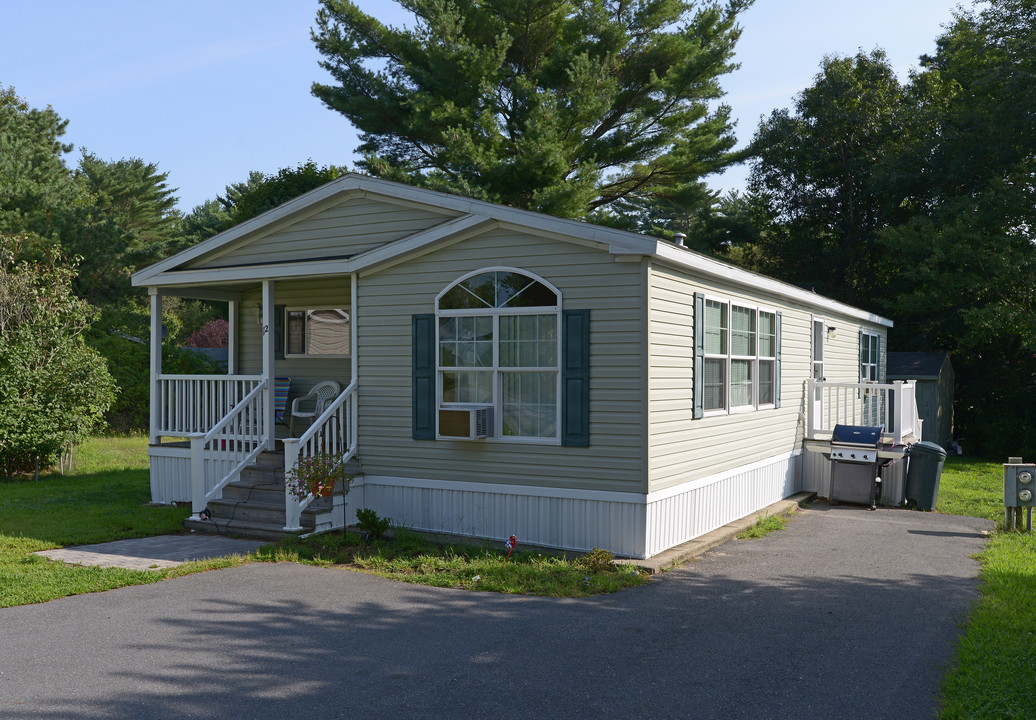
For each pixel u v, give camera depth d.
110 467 16.81
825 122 30.48
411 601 7.41
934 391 23.05
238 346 14.41
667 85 24.78
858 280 30.70
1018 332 24.02
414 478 10.28
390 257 10.30
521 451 9.59
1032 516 12.64
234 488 10.86
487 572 8.34
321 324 13.49
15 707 4.95
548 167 22.59
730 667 5.80
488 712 4.99
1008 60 24.48
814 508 13.46
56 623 6.60
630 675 5.63
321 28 25.77
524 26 24.98
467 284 9.94
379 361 10.54
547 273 9.45
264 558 8.90
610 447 9.09
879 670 5.76
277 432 13.57
